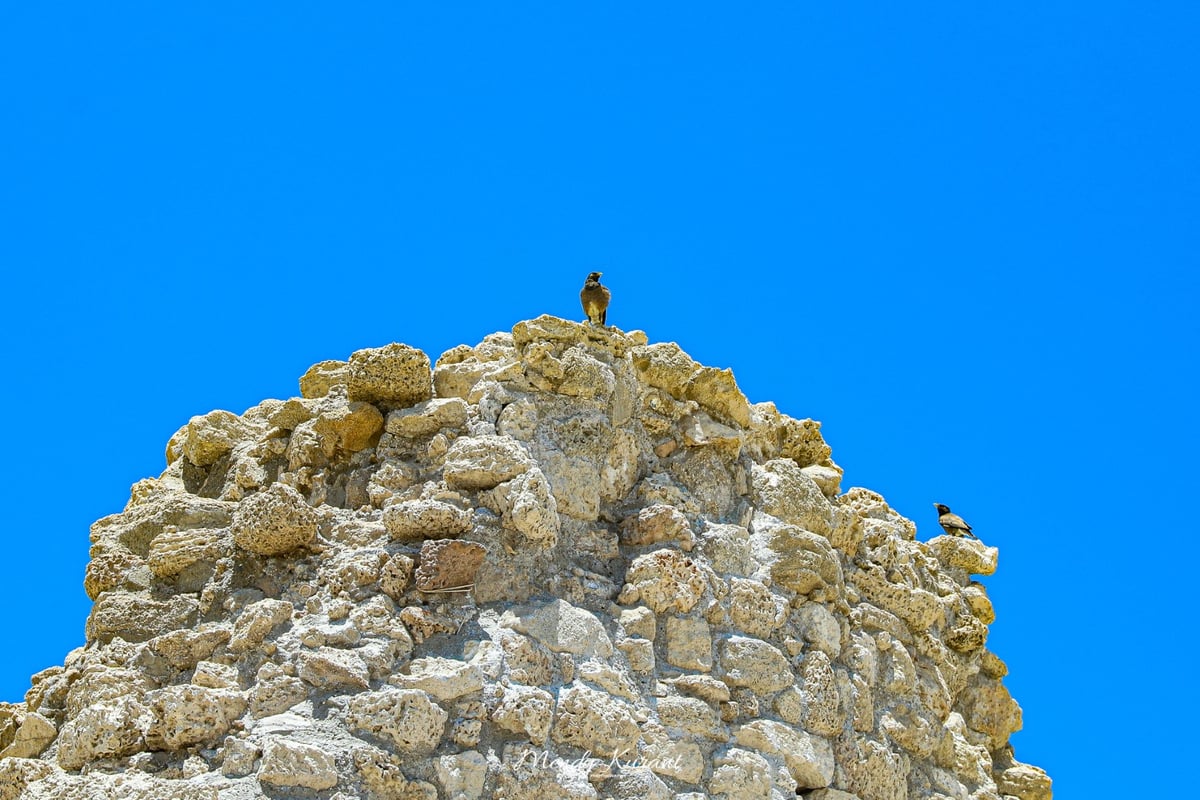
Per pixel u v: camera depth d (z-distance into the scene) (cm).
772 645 1852
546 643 1691
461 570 1677
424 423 1783
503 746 1620
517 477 1731
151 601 1758
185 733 1584
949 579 2173
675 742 1728
